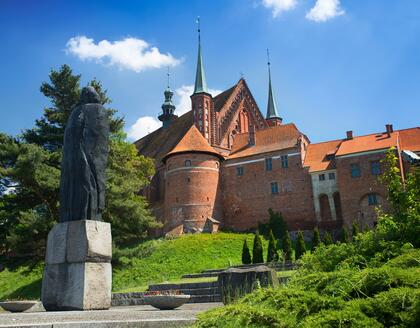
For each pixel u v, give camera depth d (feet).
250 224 207.51
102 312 30.09
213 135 232.73
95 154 40.73
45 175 99.40
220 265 140.36
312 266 27.76
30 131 115.96
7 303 41.27
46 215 104.27
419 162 42.52
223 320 16.25
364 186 179.01
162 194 237.66
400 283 16.65
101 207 40.14
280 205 202.49
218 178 215.10
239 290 35.86
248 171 214.28
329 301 16.08
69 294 36.42
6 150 105.40
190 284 79.46
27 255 102.63
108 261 37.73
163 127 297.74
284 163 206.69
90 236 36.96
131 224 116.06
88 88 43.11
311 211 194.59
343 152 186.91
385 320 14.99
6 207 110.42
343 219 180.34
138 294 77.61
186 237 180.55
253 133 224.53
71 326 22.61
